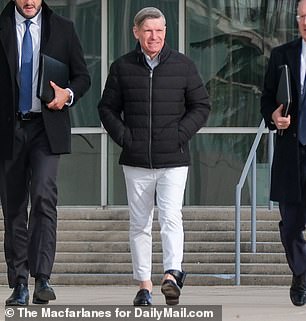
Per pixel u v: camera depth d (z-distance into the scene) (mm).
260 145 28438
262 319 16562
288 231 17766
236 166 28656
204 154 28703
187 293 21484
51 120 16922
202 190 28656
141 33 17109
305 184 17609
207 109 17516
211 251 24859
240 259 24203
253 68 28781
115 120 17297
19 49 17031
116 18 28969
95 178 28734
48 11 17250
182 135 17203
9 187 17219
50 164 16922
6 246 17312
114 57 28984
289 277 23453
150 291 17656
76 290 22453
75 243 25453
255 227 24484
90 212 26688
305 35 17344
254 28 28844
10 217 17266
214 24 28859
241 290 22266
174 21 28891
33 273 16812
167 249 17094
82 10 28984
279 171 17656
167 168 17203
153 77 17188
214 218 26344
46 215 16859
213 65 28859
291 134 17484
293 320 16438
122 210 26734
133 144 17188
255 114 28750
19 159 17094
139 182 17344
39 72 16688
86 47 29000
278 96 17250
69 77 17531
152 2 28906
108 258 24844
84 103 28828
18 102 16938
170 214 17141
